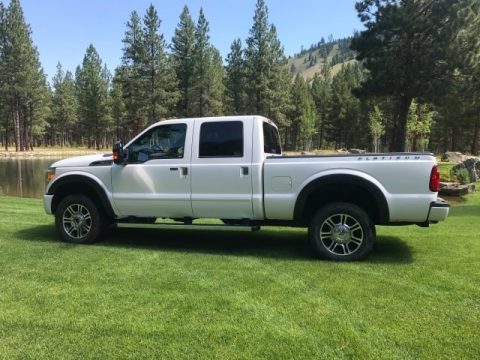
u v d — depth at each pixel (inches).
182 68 2409.0
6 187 875.4
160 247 268.8
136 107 2306.8
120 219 276.1
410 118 1615.4
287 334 145.2
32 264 226.2
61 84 3373.5
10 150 2576.3
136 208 265.4
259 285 193.2
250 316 159.5
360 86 1178.6
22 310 164.9
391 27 1077.1
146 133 265.0
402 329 148.9
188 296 179.3
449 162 1168.8
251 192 244.1
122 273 210.8
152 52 2226.9
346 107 3085.6
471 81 1087.6
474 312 163.0
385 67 1083.9
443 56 1030.4
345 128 3129.9
